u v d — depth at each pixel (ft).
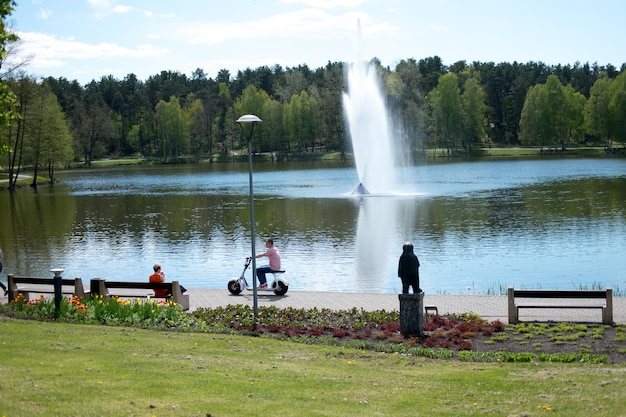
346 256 107.14
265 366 42.22
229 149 534.78
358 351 48.44
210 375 38.50
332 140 456.86
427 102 431.84
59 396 32.09
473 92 429.38
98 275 97.60
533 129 419.33
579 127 424.05
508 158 396.78
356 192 203.31
